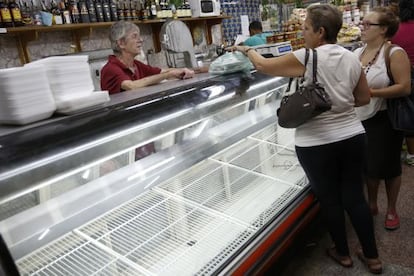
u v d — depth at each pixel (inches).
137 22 136.4
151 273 45.1
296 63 60.6
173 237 53.2
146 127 44.9
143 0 143.0
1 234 30.5
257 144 76.7
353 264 76.9
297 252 83.4
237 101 63.2
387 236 86.4
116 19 128.6
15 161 31.8
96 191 42.6
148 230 51.0
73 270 41.6
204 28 178.9
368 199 95.7
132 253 47.2
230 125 67.1
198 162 55.8
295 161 81.3
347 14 138.6
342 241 74.2
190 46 83.5
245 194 67.4
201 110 54.6
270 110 78.2
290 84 79.3
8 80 35.0
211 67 68.6
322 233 89.5
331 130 63.2
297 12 115.7
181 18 152.9
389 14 77.8
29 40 113.8
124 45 85.0
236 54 69.1
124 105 45.1
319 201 71.8
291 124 61.1
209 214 58.6
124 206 53.4
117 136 40.9
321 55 59.3
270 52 82.5
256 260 51.8
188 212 57.9
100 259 43.9
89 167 38.4
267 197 66.6
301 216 68.2
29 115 36.7
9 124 37.6
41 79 37.8
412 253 78.8
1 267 29.9
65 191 40.1
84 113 40.9
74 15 117.4
